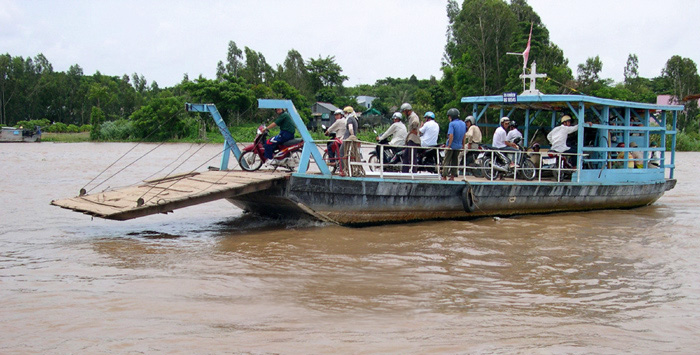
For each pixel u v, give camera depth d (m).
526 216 12.64
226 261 8.03
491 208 12.13
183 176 11.45
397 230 10.52
